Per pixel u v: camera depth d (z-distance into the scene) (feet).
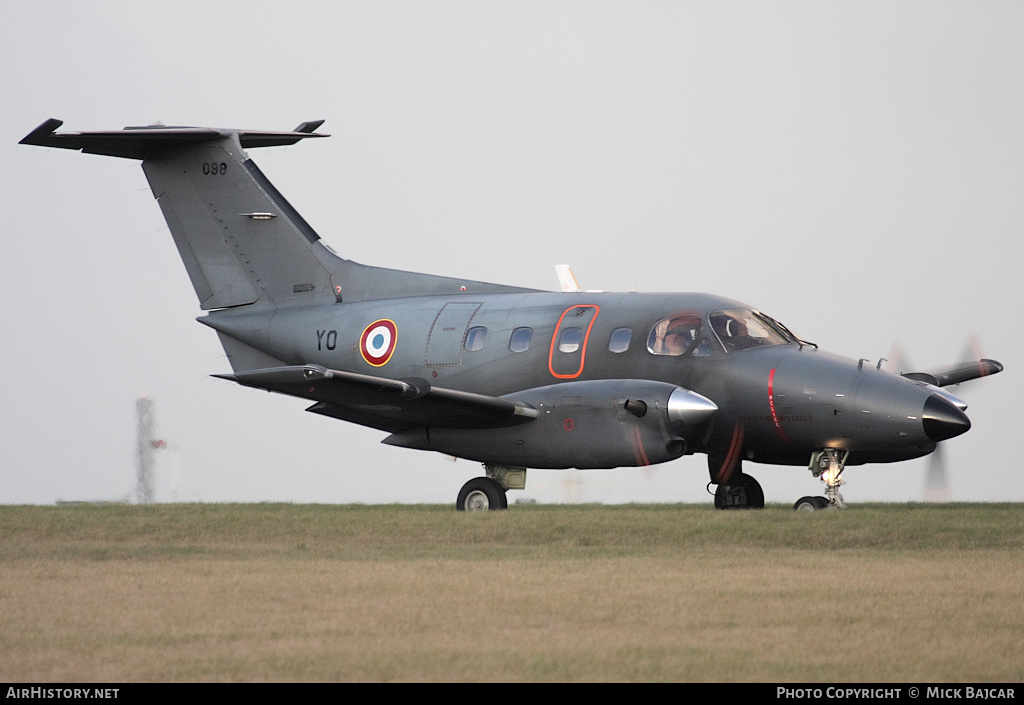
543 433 199.11
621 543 155.12
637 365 208.74
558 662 81.10
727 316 208.13
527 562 133.59
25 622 94.27
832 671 78.64
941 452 209.97
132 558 140.97
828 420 196.34
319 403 225.56
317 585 113.09
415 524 168.96
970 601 102.42
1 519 177.99
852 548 148.97
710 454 211.00
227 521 174.50
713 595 106.22
